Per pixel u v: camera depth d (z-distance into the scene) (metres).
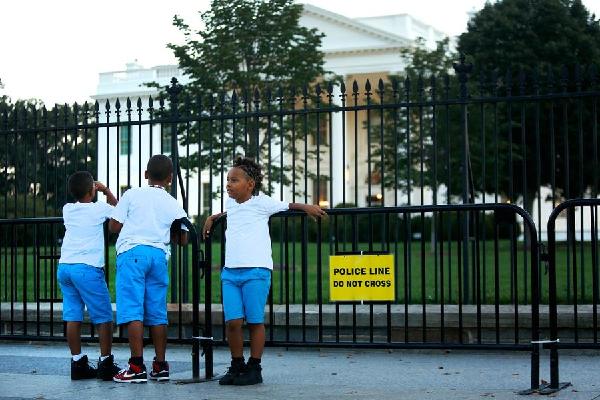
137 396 6.57
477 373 7.70
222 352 9.50
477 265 7.55
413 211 7.22
